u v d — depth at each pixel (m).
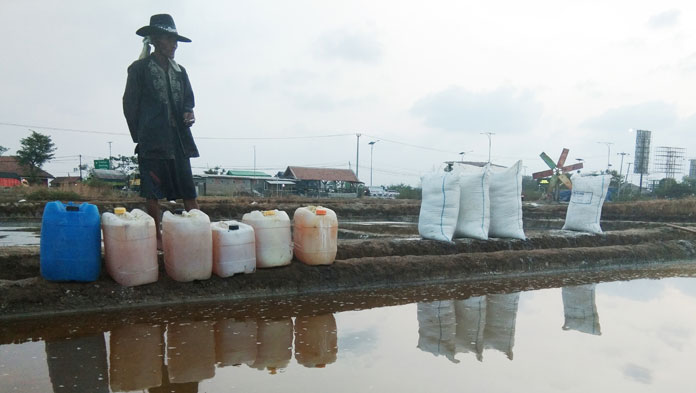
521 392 2.39
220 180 36.00
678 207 20.53
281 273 4.64
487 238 6.88
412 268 5.56
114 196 20.28
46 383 2.37
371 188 47.66
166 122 4.30
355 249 6.03
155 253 4.01
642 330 3.66
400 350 3.04
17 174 34.56
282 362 2.75
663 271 7.02
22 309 3.51
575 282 5.91
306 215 4.89
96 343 3.03
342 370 2.63
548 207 22.42
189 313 3.77
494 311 4.27
